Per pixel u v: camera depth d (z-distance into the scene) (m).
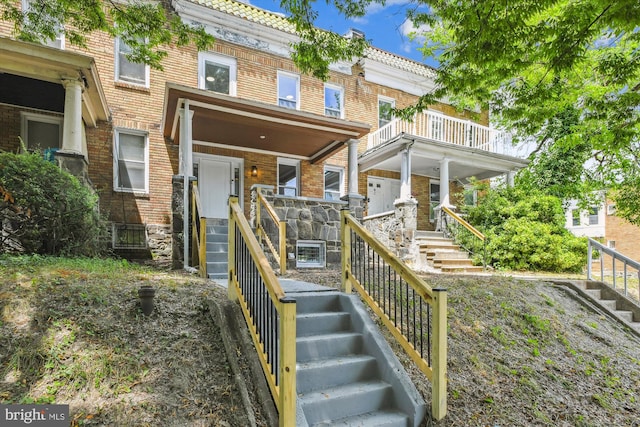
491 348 4.14
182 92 6.65
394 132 10.71
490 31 4.12
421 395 3.08
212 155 9.55
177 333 3.15
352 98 11.80
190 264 6.71
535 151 13.19
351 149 8.78
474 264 9.51
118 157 8.55
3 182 4.58
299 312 3.78
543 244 9.49
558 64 4.42
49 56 5.67
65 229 5.25
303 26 4.89
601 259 7.17
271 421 2.50
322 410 2.80
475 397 3.29
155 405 2.46
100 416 2.32
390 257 3.50
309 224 7.99
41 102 7.30
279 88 10.63
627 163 11.68
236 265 3.60
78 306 3.20
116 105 8.50
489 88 5.88
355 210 8.58
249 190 9.92
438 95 5.66
